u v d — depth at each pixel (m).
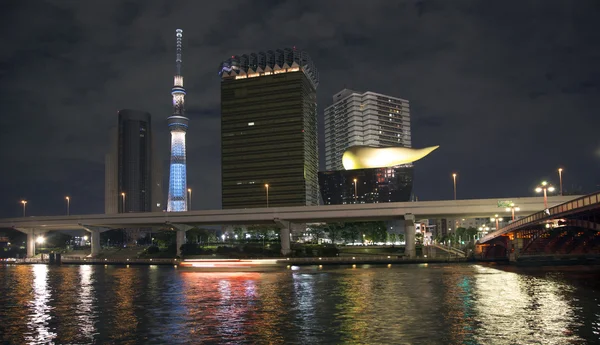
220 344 42.62
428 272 107.31
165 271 128.75
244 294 74.62
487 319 50.56
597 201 58.53
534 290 72.00
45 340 45.53
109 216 176.62
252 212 159.25
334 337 44.03
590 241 96.38
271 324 50.31
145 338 45.41
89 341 44.81
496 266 122.19
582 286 76.44
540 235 96.88
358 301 64.62
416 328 46.91
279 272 117.31
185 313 58.00
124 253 193.88
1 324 52.78
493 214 139.88
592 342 40.81
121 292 79.62
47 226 188.62
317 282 90.12
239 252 169.25
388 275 101.62
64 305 65.94
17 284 94.12
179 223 170.50
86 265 161.75
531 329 45.59
